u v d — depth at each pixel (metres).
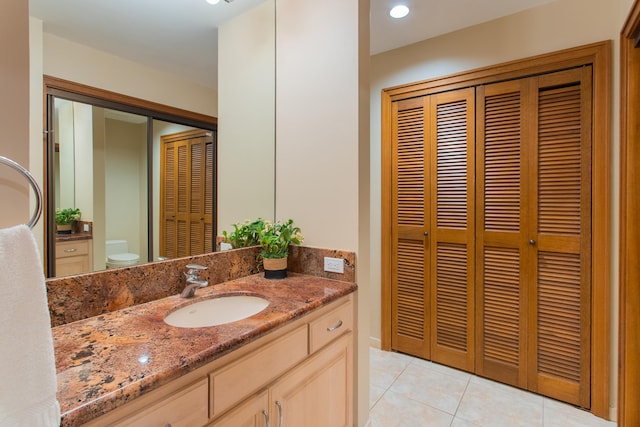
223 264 1.61
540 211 2.02
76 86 1.15
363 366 1.66
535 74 2.01
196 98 1.60
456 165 2.32
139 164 1.36
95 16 1.21
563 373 1.96
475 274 2.26
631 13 1.49
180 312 1.24
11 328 0.57
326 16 1.67
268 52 1.87
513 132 2.10
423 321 2.49
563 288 1.95
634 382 1.62
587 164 1.86
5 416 0.55
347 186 1.61
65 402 0.63
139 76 1.37
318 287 1.50
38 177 1.03
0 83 0.77
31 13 1.03
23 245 0.60
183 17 1.53
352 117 1.59
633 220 1.60
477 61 2.21
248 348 1.00
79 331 0.98
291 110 1.81
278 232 1.76
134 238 1.33
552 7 1.94
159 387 0.76
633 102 1.59
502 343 2.16
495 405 1.95
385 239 2.62
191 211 1.57
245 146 1.81
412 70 2.48
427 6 1.99
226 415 0.93
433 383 2.18
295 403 1.19
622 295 1.66
